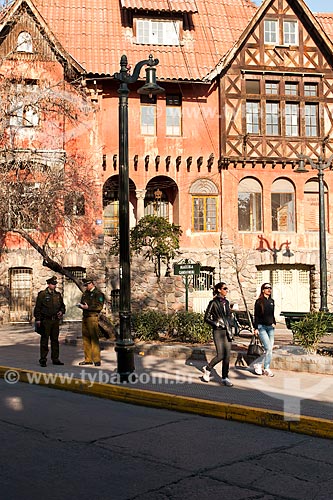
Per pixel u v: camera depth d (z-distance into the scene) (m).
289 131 28.22
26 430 8.55
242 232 27.59
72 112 21.92
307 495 5.97
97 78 26.17
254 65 27.83
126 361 11.67
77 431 8.51
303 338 13.40
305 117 28.34
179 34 28.27
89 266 26.20
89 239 26.17
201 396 10.20
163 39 28.23
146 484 6.26
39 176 19.97
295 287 28.23
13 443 7.84
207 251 27.27
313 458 7.23
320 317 13.59
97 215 26.06
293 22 28.42
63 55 25.00
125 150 12.22
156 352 15.02
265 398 10.05
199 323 16.16
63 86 21.09
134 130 27.22
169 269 26.02
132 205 28.17
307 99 28.22
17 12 24.30
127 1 27.75
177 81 26.88
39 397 11.13
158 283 25.38
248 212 27.86
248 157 27.42
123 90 12.25
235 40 28.98
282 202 28.09
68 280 26.62
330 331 13.41
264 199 27.72
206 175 27.64
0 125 18.31
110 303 26.50
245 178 27.88
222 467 6.85
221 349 11.32
